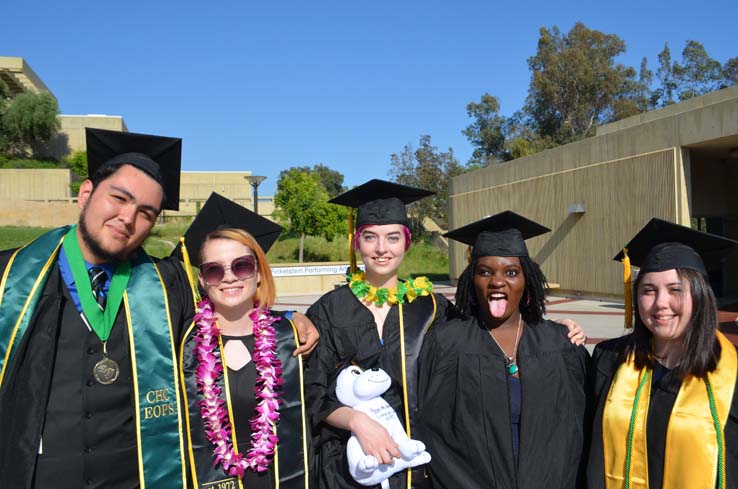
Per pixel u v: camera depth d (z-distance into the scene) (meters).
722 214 15.78
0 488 2.01
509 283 2.71
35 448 2.04
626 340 2.61
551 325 2.85
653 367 2.44
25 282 2.21
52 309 2.21
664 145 13.33
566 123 38.00
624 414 2.40
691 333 2.30
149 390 2.34
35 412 2.07
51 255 2.28
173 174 2.84
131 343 2.35
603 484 2.43
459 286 2.98
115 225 2.22
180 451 2.37
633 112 36.31
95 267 2.36
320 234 23.62
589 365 2.76
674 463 2.24
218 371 2.47
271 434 2.47
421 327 2.95
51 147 39.38
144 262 2.56
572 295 16.28
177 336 2.54
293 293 19.75
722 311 12.81
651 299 2.37
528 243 17.95
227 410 2.47
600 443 2.48
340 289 3.06
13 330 2.13
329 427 2.74
